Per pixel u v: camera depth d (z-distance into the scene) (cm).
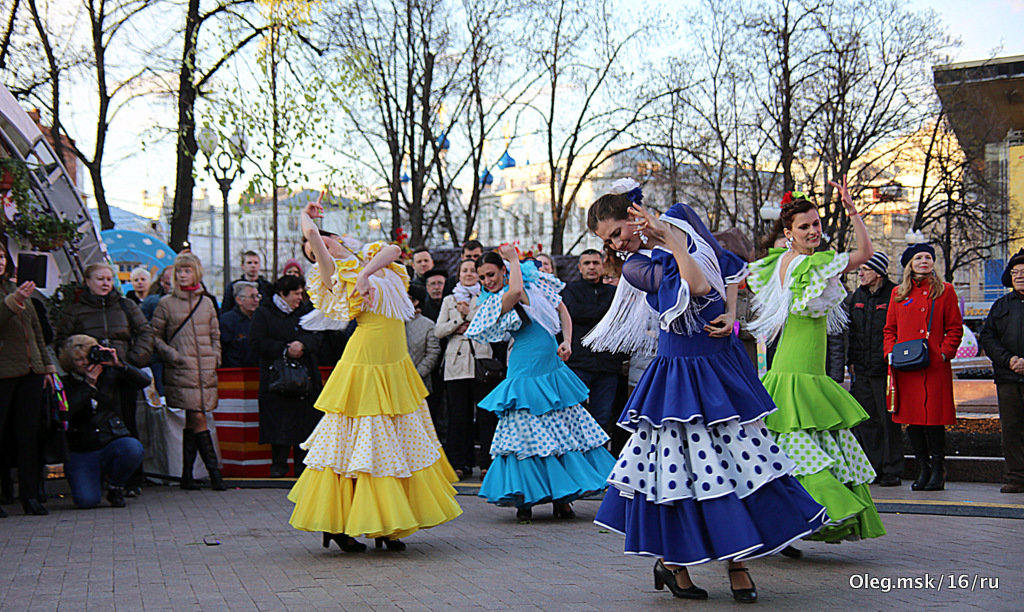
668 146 2834
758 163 2892
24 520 697
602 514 439
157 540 606
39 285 730
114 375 788
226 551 564
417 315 970
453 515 567
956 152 2841
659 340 440
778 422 510
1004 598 414
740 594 412
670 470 413
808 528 405
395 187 2662
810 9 2655
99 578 486
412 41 2595
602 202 449
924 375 809
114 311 828
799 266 508
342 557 541
